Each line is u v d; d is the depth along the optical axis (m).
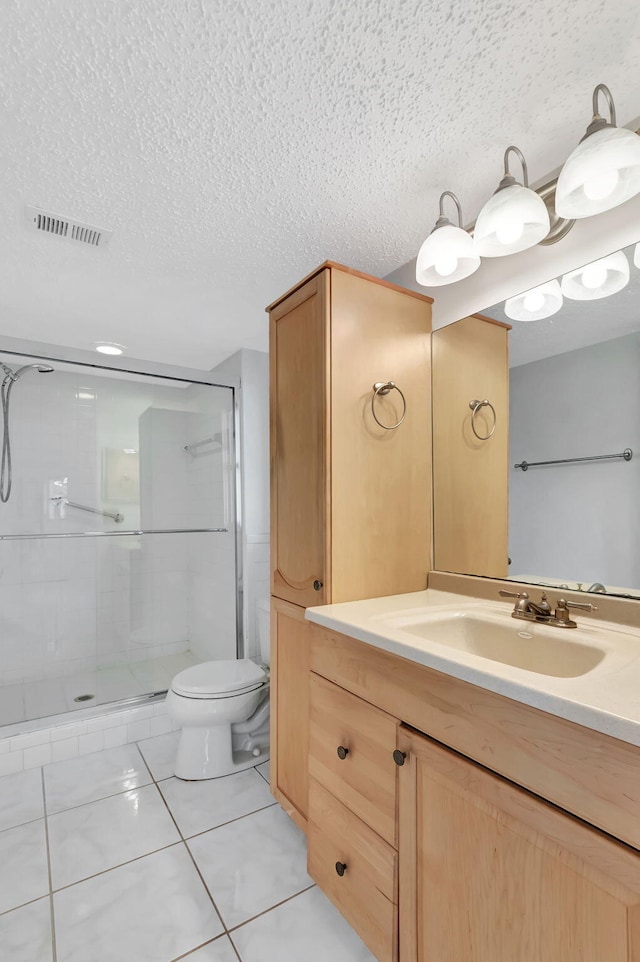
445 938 0.91
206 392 2.99
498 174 1.32
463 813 0.88
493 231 1.14
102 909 1.29
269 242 1.64
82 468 2.87
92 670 2.90
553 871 0.73
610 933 0.65
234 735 2.09
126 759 2.10
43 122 1.09
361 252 1.72
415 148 1.21
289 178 1.31
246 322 2.35
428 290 1.75
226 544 2.81
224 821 1.66
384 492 1.59
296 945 1.18
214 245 1.65
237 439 2.73
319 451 1.50
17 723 2.11
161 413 3.12
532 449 1.43
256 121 1.10
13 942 1.19
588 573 1.29
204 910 1.28
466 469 1.61
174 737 2.31
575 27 0.90
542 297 1.39
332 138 1.16
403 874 1.00
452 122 1.13
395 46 0.93
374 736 1.11
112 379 2.87
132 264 1.77
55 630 2.81
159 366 2.62
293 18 0.87
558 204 1.06
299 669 1.59
